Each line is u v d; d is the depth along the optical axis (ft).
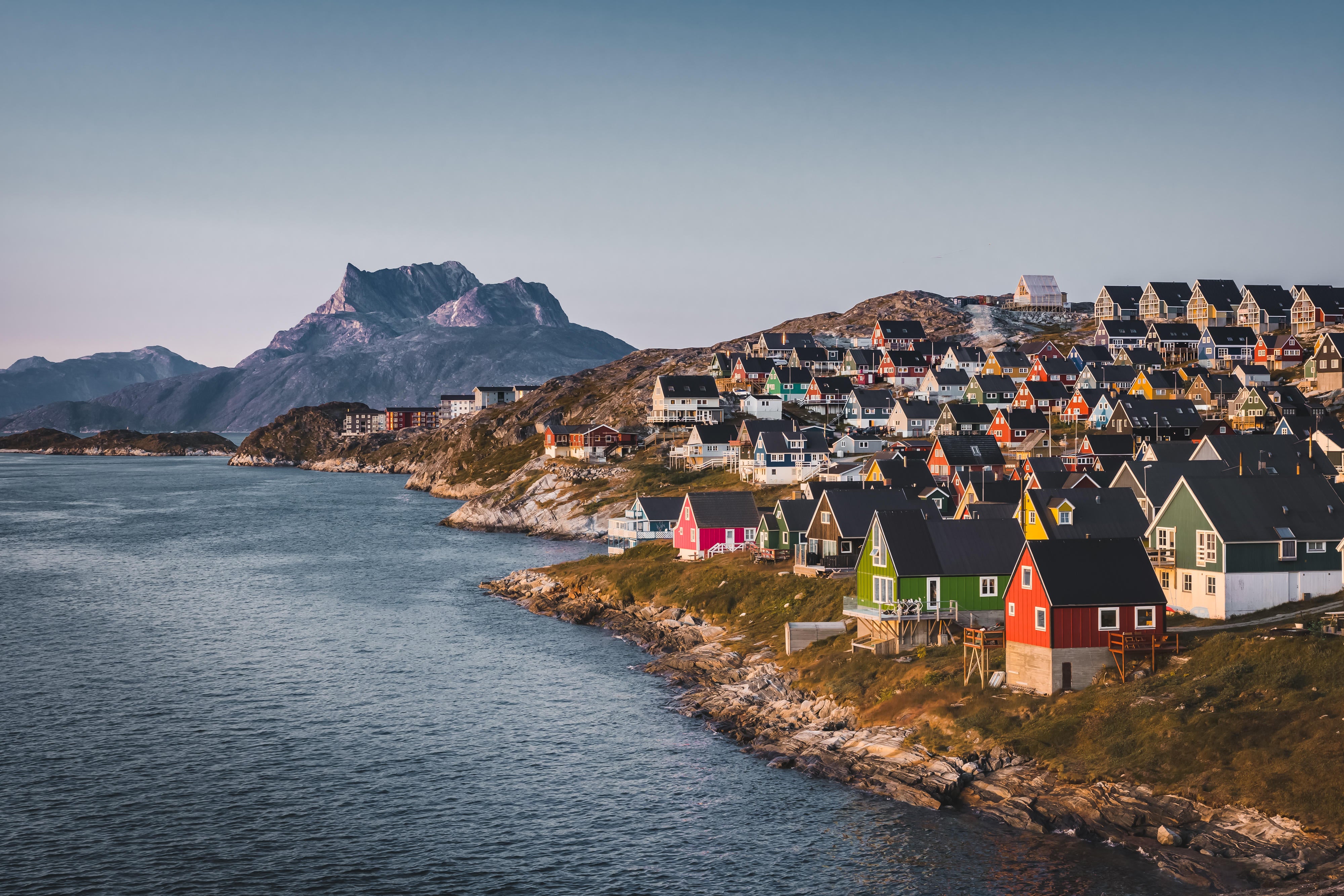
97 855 188.75
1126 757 195.72
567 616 393.70
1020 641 230.68
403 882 180.04
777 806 209.56
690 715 270.67
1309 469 324.80
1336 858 160.97
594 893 176.04
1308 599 249.55
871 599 281.33
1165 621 224.53
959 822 196.44
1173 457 373.61
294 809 210.59
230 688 296.71
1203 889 164.86
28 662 324.60
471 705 280.51
